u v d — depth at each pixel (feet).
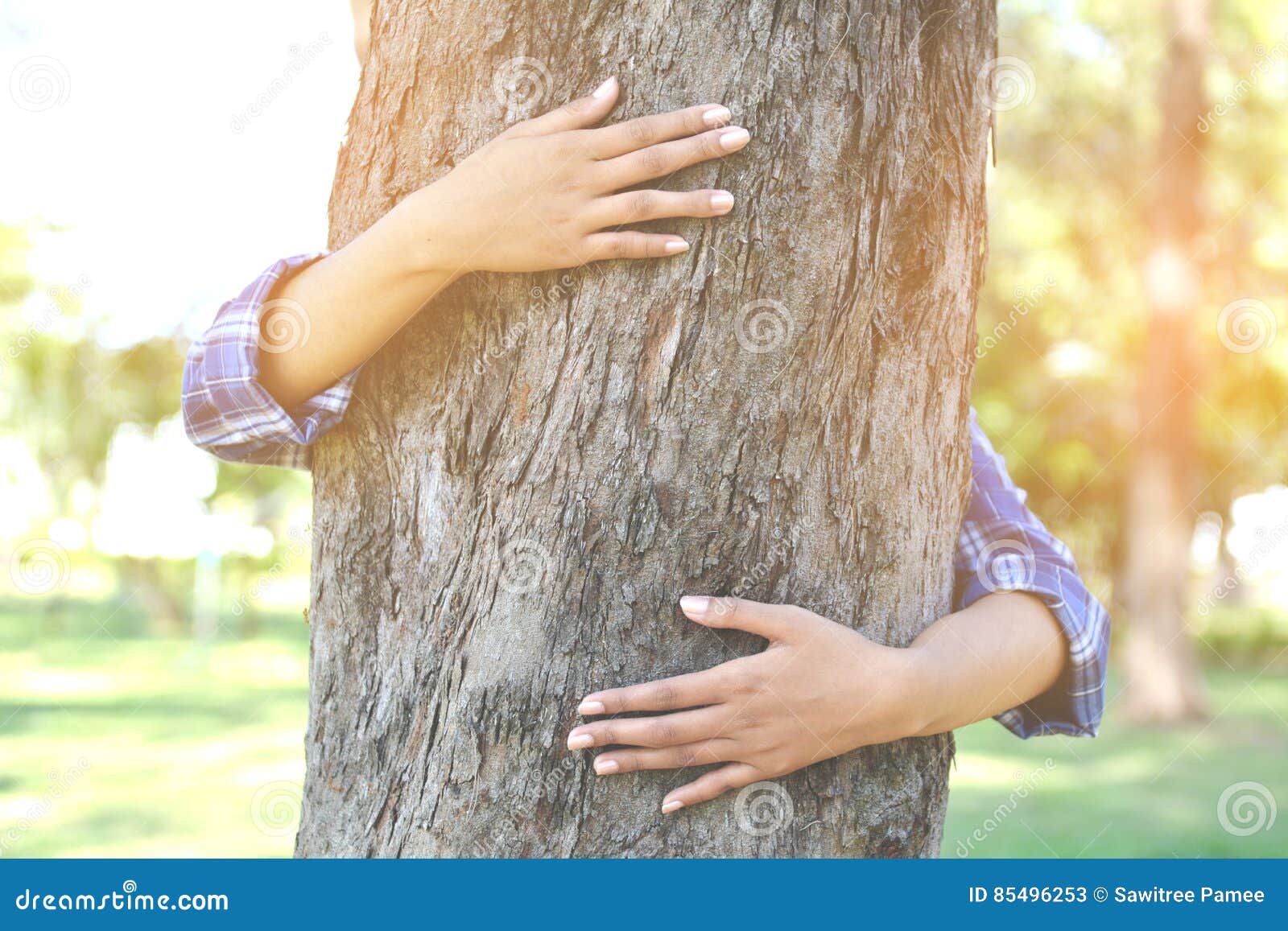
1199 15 30.27
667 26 3.51
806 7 3.50
